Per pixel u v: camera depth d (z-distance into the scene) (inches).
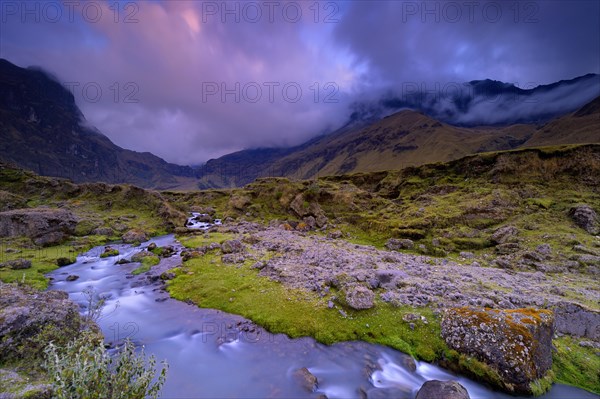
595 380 620.1
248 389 619.2
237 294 1036.5
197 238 2087.8
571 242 1535.4
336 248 1683.1
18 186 3189.0
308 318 860.0
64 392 310.5
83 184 3228.3
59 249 1684.3
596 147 2433.6
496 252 1615.4
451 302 903.1
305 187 3176.7
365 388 628.7
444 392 529.0
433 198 2578.7
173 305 994.1
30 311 621.3
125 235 2049.7
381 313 865.5
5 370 462.0
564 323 783.7
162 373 387.9
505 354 625.9
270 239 1958.7
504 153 2763.3
